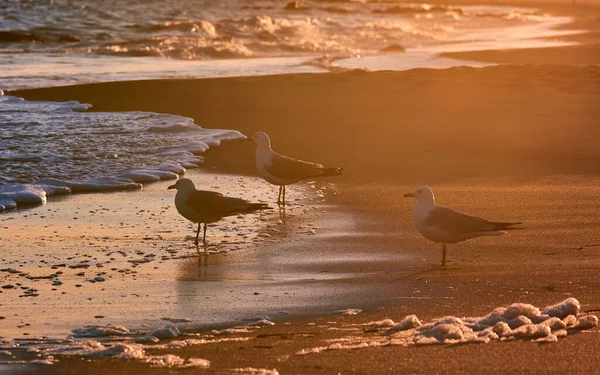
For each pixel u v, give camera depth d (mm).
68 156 20969
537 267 12438
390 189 18000
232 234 14828
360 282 11891
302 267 12781
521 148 21641
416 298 11086
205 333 9789
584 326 9531
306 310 10641
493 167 19750
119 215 16172
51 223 15500
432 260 13031
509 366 8344
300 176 16906
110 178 18891
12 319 10383
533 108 26906
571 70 34281
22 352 9109
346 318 10289
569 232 14438
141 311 10680
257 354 8898
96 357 8867
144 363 8656
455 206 16250
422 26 69312
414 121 25312
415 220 12953
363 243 14125
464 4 119875
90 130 24062
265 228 15188
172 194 18000
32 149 21531
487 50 44938
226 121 25781
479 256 13156
